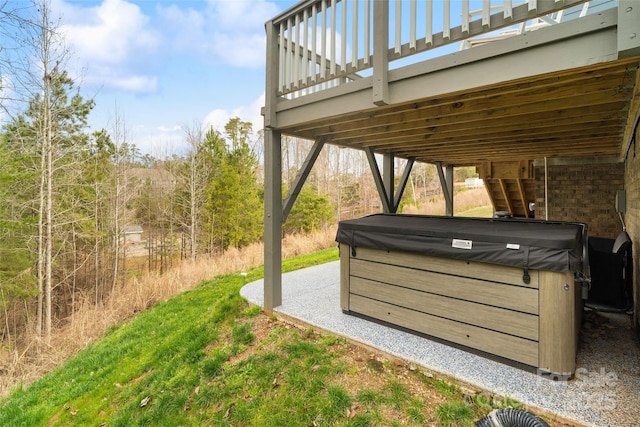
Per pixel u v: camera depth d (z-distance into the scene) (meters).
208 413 2.56
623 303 3.22
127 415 2.81
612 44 1.71
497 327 2.53
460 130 3.84
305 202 17.61
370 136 4.43
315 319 3.50
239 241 17.36
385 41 2.58
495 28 2.08
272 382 2.70
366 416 2.17
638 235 2.86
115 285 12.08
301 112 3.35
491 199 9.20
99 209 12.99
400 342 2.92
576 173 6.31
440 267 2.87
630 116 2.77
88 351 5.29
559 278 2.23
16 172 8.96
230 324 3.95
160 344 4.21
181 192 16.73
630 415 1.91
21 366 6.57
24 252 9.47
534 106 2.91
